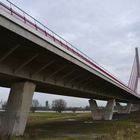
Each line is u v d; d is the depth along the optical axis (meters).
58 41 42.00
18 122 39.75
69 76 56.25
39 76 44.97
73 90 65.25
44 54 40.31
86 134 49.53
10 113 40.59
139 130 52.28
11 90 42.62
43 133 48.84
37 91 68.50
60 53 41.53
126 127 62.03
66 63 46.69
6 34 31.56
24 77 41.09
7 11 29.89
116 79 82.25
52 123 79.75
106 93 92.06
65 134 48.91
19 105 40.56
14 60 38.72
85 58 52.91
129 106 151.62
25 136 39.16
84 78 62.53
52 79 49.84
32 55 39.59
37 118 112.56
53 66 47.28
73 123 79.25
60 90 65.25
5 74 37.84
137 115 111.81
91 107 106.00
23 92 41.12
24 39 33.56
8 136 36.94
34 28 35.03
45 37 37.12
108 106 105.81
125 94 121.12
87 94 81.88
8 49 35.16
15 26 31.20
